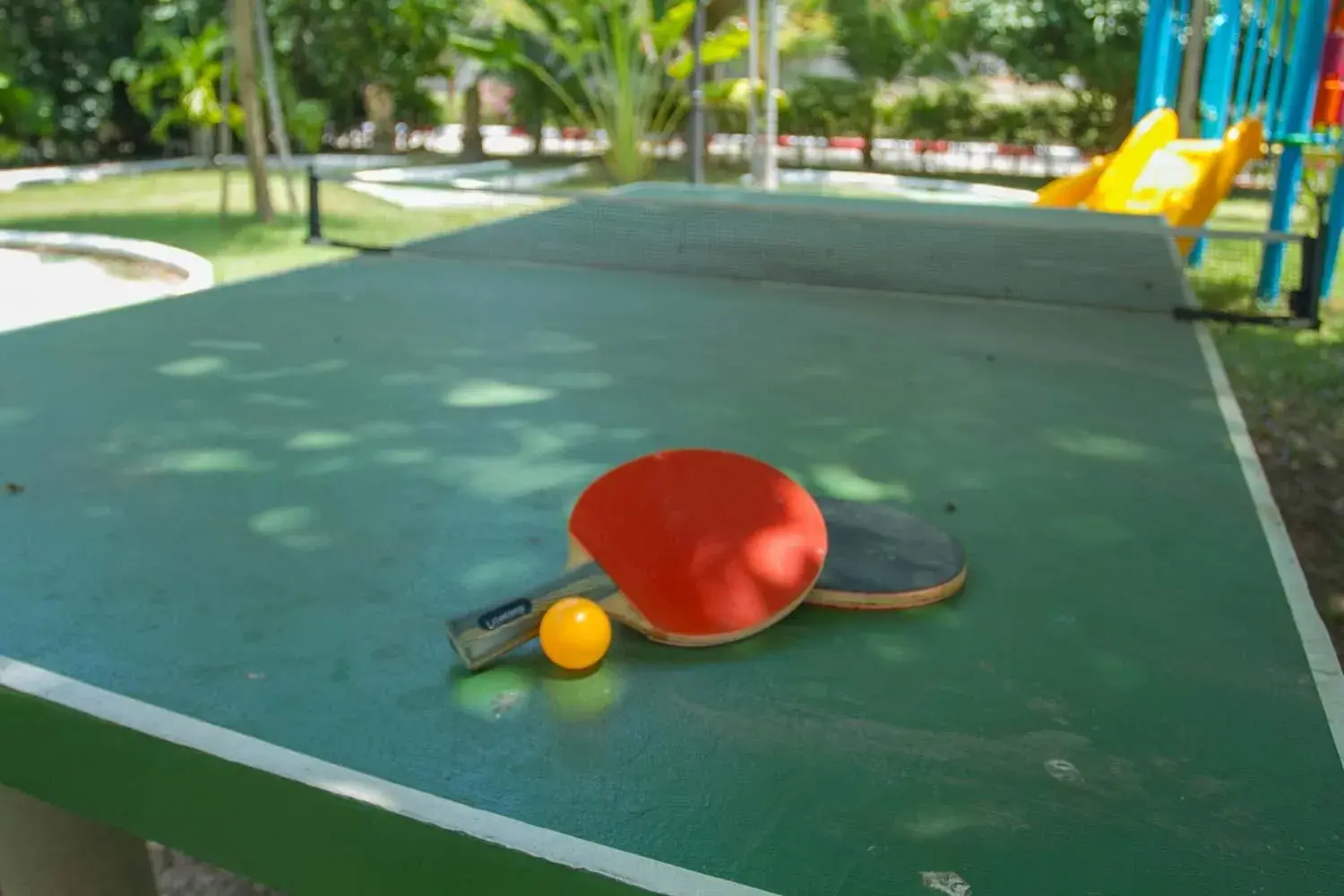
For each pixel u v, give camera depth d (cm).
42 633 147
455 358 306
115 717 126
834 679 139
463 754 121
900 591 158
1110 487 214
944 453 233
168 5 1274
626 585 149
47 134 1308
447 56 1514
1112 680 141
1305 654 148
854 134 1538
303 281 429
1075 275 438
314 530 183
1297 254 643
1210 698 137
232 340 321
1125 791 118
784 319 374
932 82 1590
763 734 127
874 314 384
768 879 103
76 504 193
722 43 1008
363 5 1306
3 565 167
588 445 231
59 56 1341
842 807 114
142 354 303
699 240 505
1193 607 162
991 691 138
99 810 130
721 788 116
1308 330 439
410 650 145
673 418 253
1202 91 677
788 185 1170
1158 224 471
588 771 119
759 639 150
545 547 178
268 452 222
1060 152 1524
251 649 144
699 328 355
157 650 143
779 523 159
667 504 157
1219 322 437
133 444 226
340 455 221
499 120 1845
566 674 139
